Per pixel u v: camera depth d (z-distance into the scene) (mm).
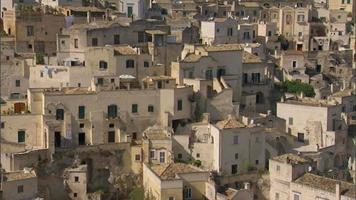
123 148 146000
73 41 164875
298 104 161125
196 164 146125
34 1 198750
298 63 194375
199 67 162000
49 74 159125
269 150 150750
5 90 160625
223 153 144500
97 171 144875
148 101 151125
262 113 170000
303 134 160625
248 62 174625
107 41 167500
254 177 145750
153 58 167000
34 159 138875
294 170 137250
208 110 156375
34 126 144500
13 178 129500
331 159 155125
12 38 174750
